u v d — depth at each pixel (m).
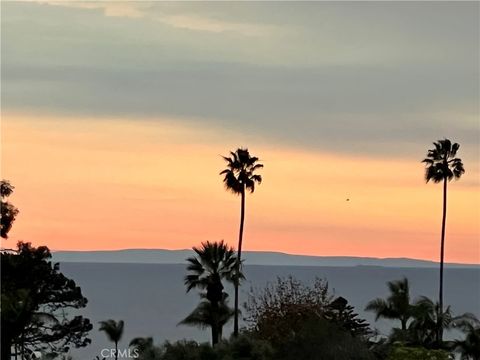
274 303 56.56
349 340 46.38
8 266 58.78
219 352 47.44
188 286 74.88
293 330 51.75
